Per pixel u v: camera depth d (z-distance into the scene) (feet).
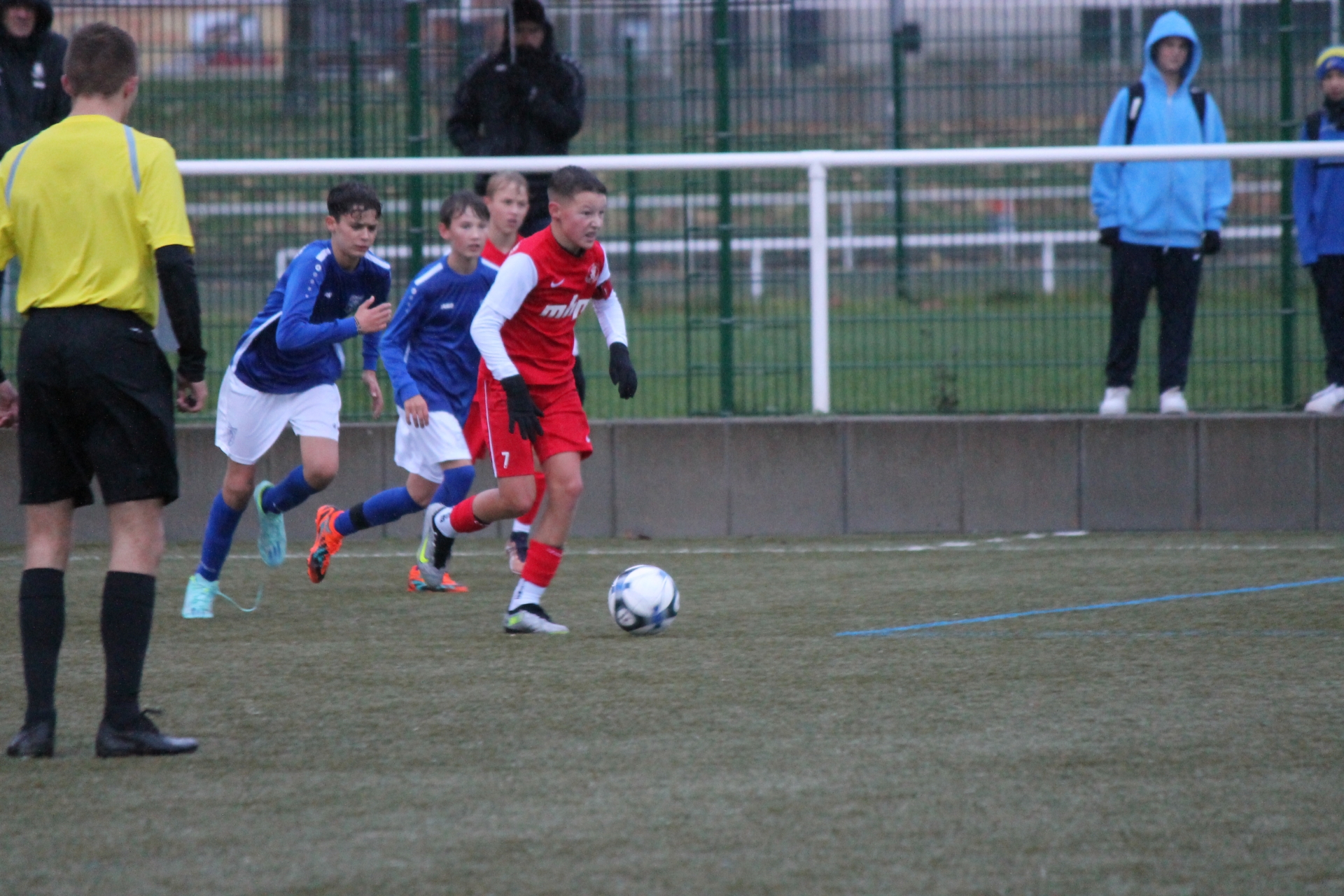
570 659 60.90
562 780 43.27
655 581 65.77
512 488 70.44
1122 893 33.99
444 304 80.59
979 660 59.57
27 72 101.50
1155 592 75.56
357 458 102.58
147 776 43.98
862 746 46.68
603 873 35.47
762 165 101.60
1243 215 107.14
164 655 62.39
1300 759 44.86
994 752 45.78
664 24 116.06
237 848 37.50
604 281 69.62
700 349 107.04
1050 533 99.86
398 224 108.78
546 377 67.72
